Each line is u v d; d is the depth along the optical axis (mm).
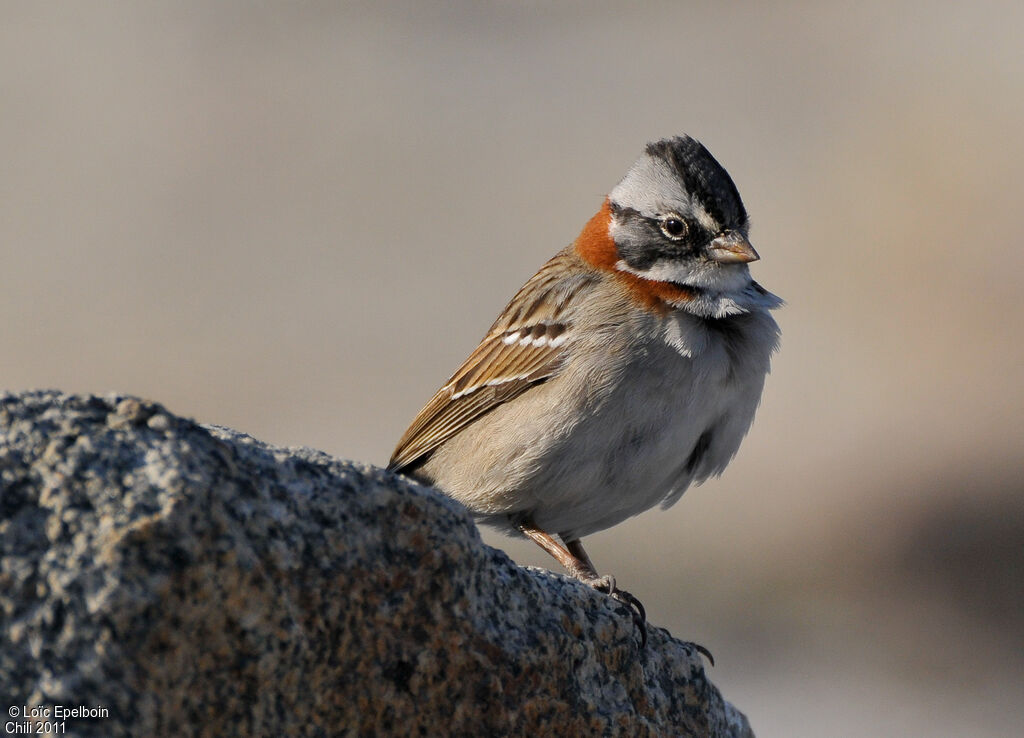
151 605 3936
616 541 14859
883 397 17438
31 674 3834
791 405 17375
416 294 21109
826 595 13812
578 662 5109
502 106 26641
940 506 15180
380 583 4473
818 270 20328
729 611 13555
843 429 16797
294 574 4281
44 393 4238
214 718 4055
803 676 12336
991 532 14609
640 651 5523
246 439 4566
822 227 21391
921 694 12023
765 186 22719
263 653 4137
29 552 3916
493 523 7727
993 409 17125
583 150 24844
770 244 21078
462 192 23766
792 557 14555
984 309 19078
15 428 4105
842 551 14453
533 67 28016
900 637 13008
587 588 5516
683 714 5652
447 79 27750
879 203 21891
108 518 3971
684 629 13234
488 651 4723
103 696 3869
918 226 21016
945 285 19719
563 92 27031
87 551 3924
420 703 4539
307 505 4402
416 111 26656
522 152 24875
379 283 21344
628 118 25656
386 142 25453
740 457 16422
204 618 4027
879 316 19250
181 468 4113
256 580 4133
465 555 4672
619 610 5465
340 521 4445
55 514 3969
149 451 4145
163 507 4020
